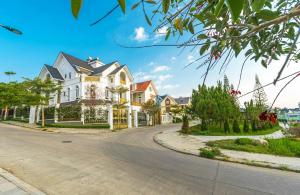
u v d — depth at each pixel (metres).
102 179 5.77
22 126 26.09
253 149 10.80
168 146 12.19
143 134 19.39
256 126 20.22
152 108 35.34
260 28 1.26
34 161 7.57
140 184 5.42
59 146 11.32
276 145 10.72
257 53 1.73
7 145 11.02
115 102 28.83
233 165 8.00
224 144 12.38
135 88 39.69
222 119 20.02
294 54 1.48
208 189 5.16
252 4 0.86
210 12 1.33
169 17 1.47
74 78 29.55
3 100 30.55
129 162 7.92
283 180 6.06
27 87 27.48
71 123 26.33
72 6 0.59
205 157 9.44
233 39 1.43
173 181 5.71
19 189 4.75
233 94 1.63
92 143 12.98
